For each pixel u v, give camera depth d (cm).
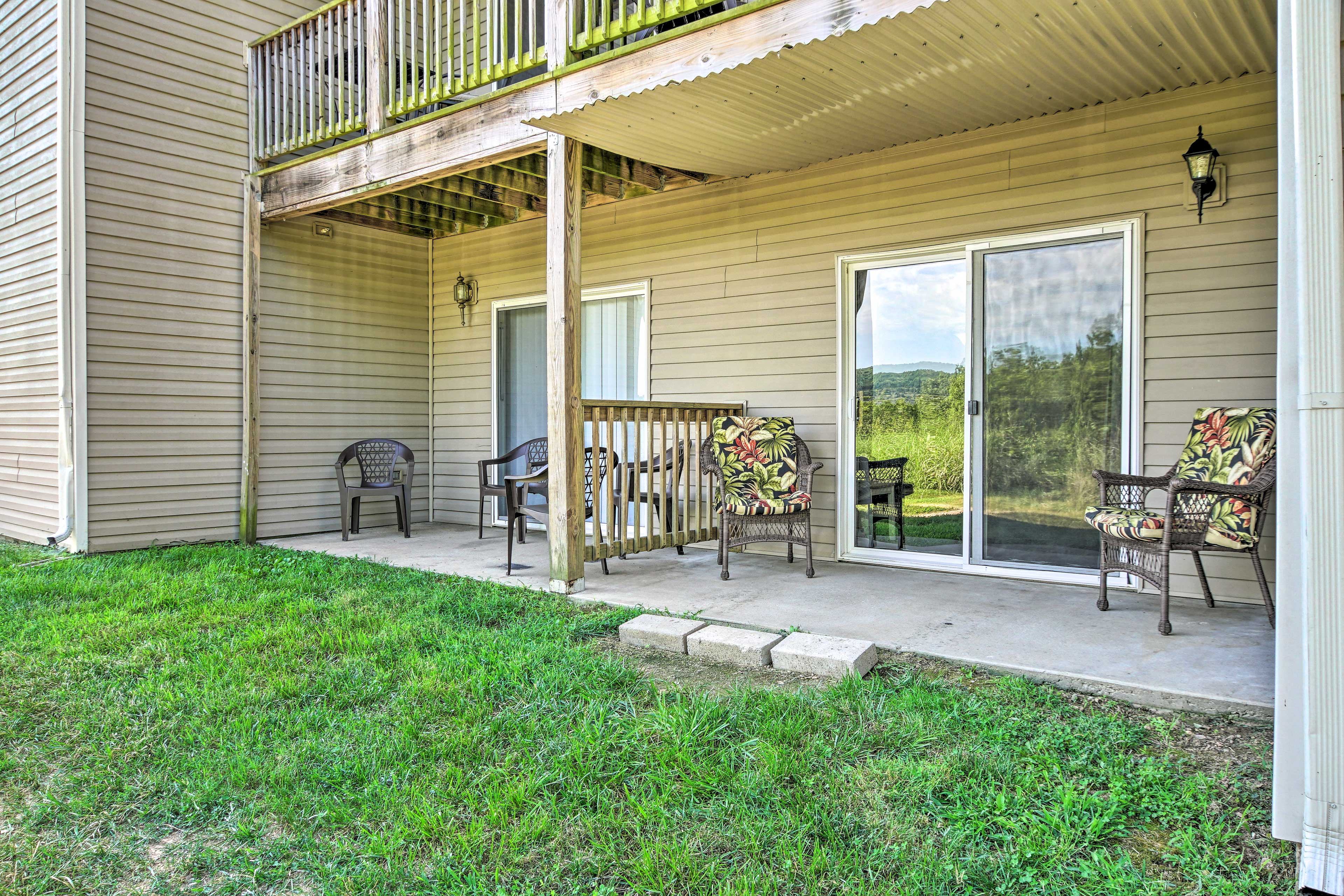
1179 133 407
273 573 498
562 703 277
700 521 542
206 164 613
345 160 557
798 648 316
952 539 489
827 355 528
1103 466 437
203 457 617
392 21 525
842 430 525
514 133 456
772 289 552
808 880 177
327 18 627
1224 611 383
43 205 586
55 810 216
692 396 595
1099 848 191
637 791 220
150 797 223
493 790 215
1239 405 395
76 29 545
